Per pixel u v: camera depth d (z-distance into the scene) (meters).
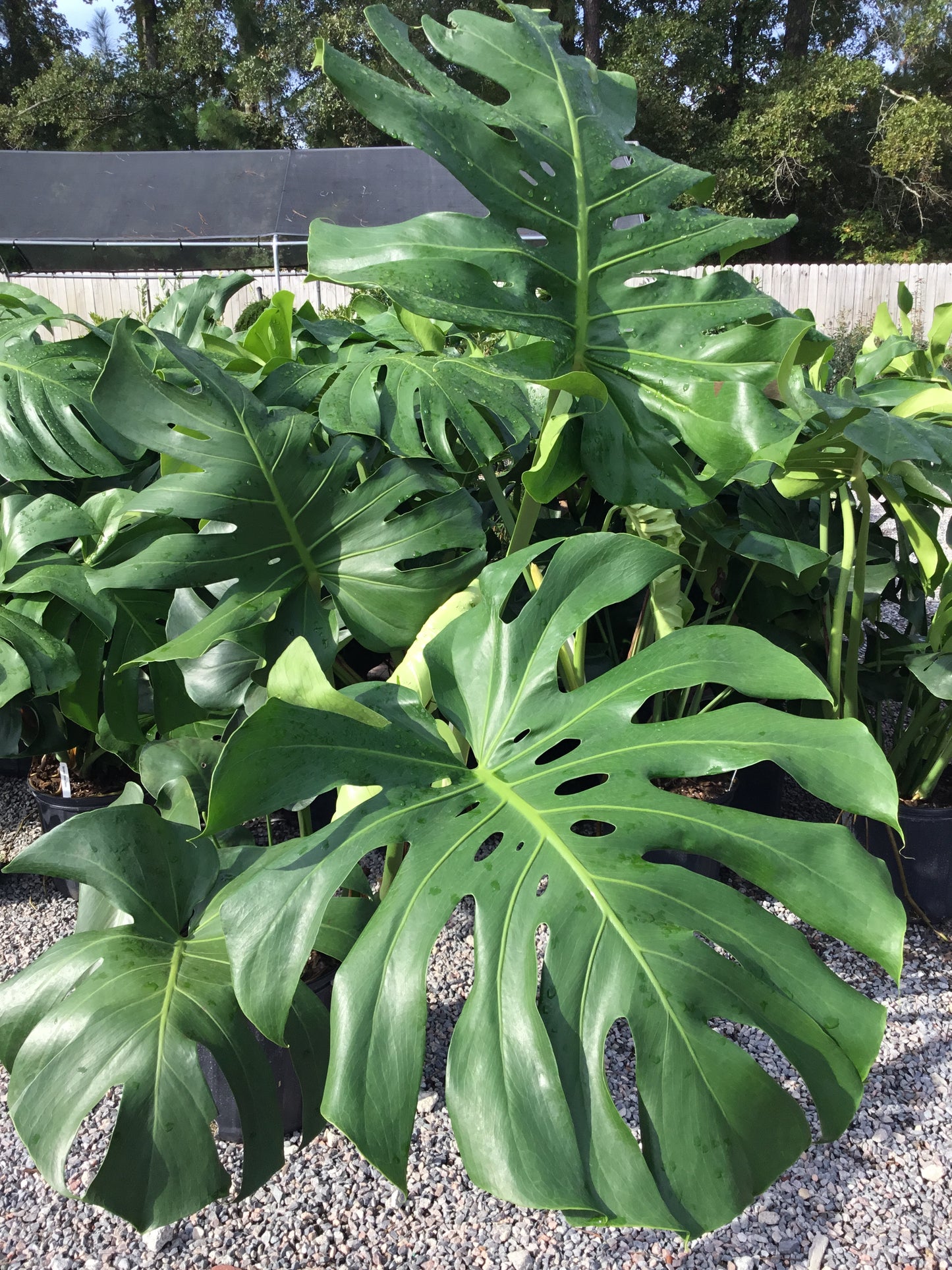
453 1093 0.85
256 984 0.98
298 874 1.03
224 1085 1.51
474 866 1.00
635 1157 0.79
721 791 2.28
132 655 1.86
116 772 2.46
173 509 1.37
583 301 1.45
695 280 1.45
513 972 0.90
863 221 18.69
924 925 2.13
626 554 1.22
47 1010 1.22
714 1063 0.81
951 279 14.79
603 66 19.41
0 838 2.57
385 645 1.49
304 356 2.18
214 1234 1.38
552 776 1.11
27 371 1.94
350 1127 0.86
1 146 23.23
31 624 1.79
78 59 22.38
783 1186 1.44
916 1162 1.48
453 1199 1.44
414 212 14.36
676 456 1.43
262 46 21.72
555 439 1.37
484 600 1.29
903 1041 1.75
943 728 2.18
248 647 1.44
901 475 1.82
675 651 1.16
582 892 0.94
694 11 21.17
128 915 1.41
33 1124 1.06
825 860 0.93
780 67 18.69
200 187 14.95
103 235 14.41
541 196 1.40
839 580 2.03
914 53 19.84
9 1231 1.41
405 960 0.93
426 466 1.54
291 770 1.07
